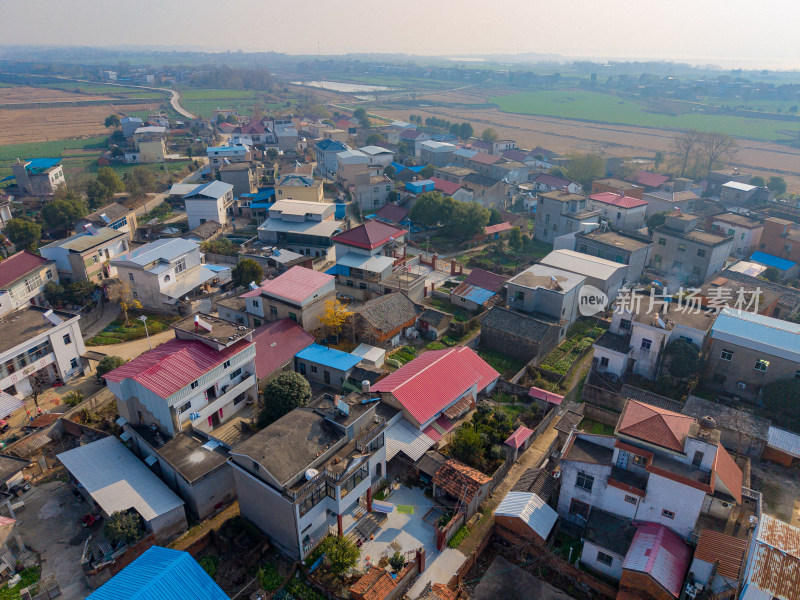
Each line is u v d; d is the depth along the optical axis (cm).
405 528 4159
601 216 10575
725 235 8656
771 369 5500
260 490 3812
